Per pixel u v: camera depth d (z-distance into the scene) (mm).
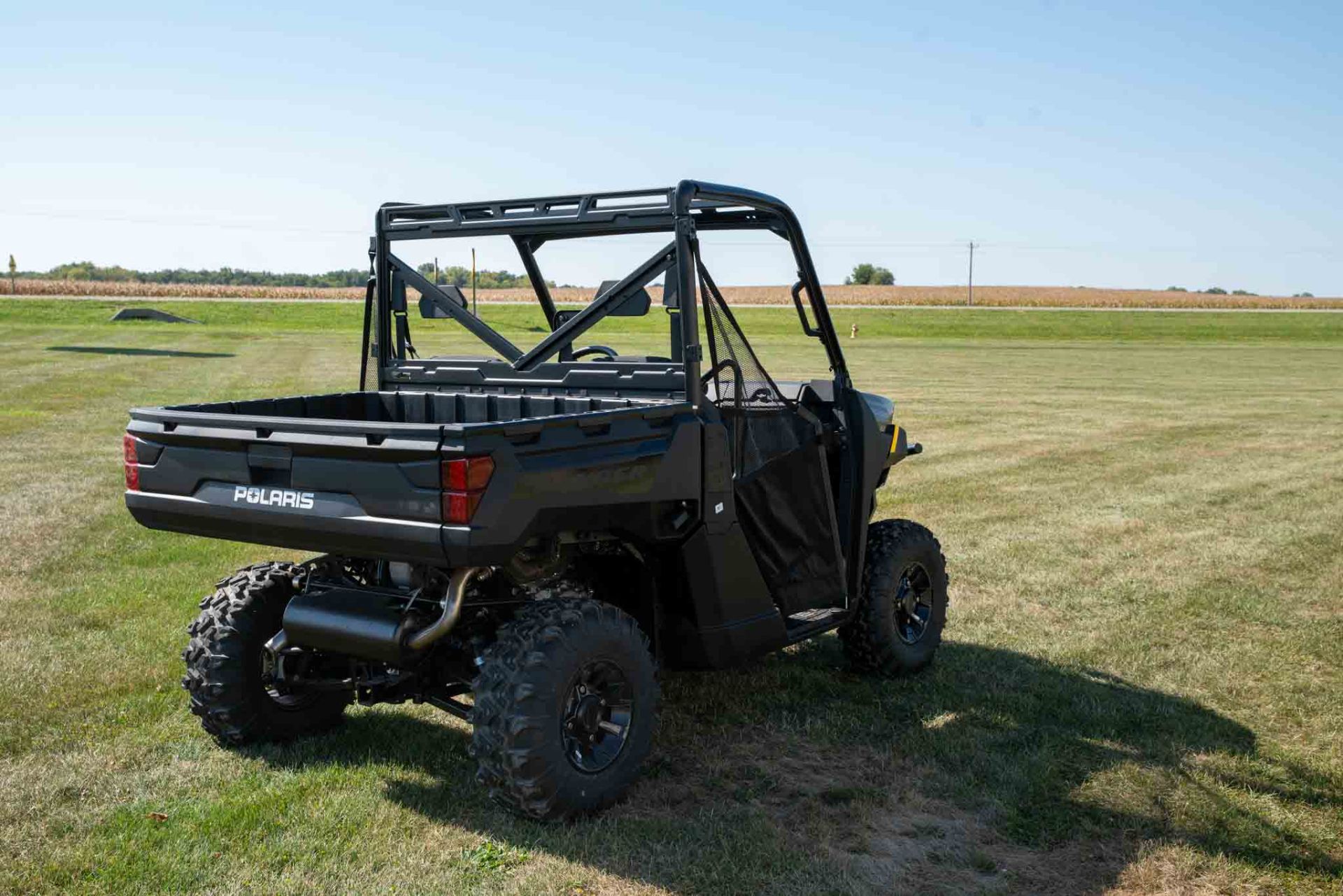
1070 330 63062
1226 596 6219
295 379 20094
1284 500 9352
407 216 4227
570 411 3865
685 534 3635
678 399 3607
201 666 3736
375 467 3000
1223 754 3957
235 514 3322
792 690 4598
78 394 16891
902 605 4828
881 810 3475
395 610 3273
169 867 3006
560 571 3588
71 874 2965
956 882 3027
